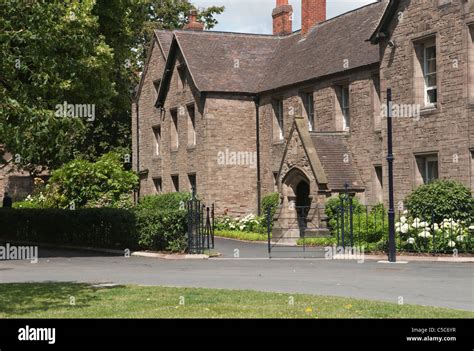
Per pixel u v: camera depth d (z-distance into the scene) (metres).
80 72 21.06
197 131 37.91
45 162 40.19
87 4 24.31
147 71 44.31
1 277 17.31
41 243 28.77
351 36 33.12
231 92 37.09
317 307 11.64
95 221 26.02
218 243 28.64
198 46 39.47
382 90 26.67
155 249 23.66
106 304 12.25
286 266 19.03
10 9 15.79
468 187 22.98
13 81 16.28
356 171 29.83
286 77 35.69
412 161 25.39
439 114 24.20
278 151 35.94
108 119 48.69
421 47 25.30
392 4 25.88
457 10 23.38
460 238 20.38
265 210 33.97
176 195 35.72
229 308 11.62
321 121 32.53
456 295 13.30
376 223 22.95
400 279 15.73
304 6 38.75
